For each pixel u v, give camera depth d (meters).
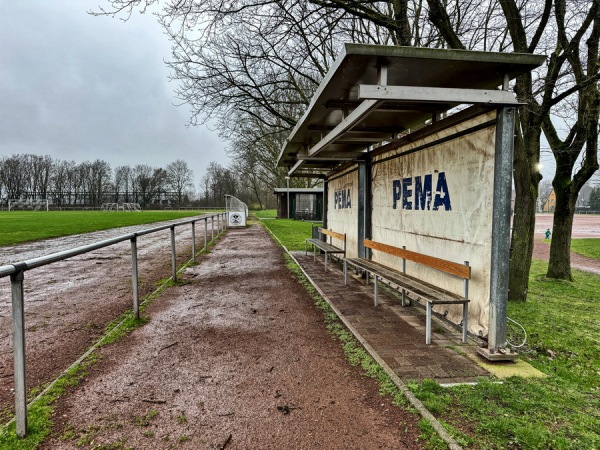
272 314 5.02
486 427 2.43
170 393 2.91
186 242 14.52
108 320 4.78
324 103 5.04
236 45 10.21
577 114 8.12
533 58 3.29
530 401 2.78
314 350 3.77
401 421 2.52
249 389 2.97
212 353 3.70
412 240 5.38
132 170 84.19
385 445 2.27
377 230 6.80
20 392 2.32
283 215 37.53
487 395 2.86
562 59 6.48
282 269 8.49
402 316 4.91
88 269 8.61
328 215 10.70
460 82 3.95
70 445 2.26
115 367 3.37
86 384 3.04
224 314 5.02
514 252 6.20
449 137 4.31
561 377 3.37
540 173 6.53
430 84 4.04
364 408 2.69
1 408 2.69
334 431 2.42
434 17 6.18
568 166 8.46
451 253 4.33
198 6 7.69
